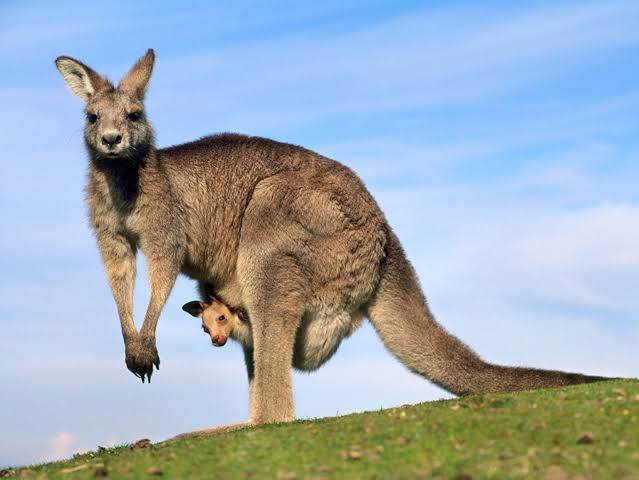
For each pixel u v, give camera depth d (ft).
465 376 40.81
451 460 25.72
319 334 42.01
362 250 41.86
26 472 33.83
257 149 44.11
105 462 31.73
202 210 43.29
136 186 41.63
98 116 42.01
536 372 39.73
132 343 41.11
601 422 28.17
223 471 27.20
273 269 40.98
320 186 41.98
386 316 42.55
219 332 44.11
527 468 24.45
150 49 45.01
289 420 39.32
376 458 26.63
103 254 42.73
